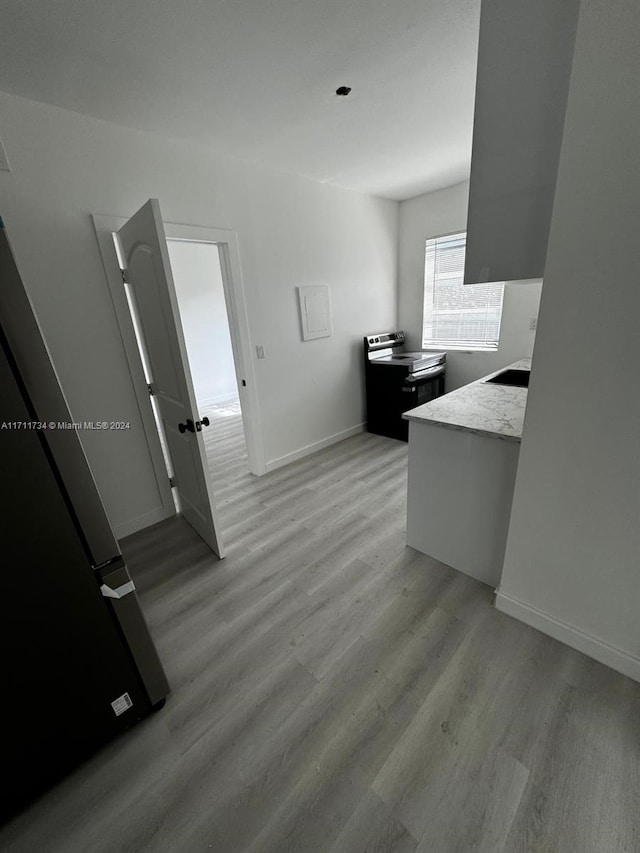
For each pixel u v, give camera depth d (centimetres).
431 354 391
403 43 151
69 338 200
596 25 86
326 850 94
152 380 231
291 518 248
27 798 105
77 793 109
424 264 391
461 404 192
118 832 100
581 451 121
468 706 124
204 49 146
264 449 320
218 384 576
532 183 109
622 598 125
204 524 218
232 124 204
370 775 108
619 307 102
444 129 225
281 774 110
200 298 536
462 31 146
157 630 165
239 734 121
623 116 89
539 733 115
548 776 105
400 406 372
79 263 196
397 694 130
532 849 91
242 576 196
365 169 287
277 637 156
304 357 335
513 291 337
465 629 153
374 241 375
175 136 215
